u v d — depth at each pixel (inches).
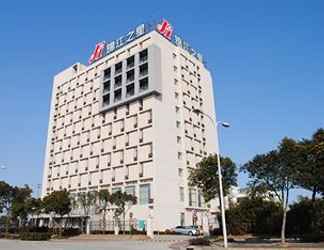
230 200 2161.7
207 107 3093.0
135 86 2650.1
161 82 2618.1
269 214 1771.7
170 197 2393.0
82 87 3257.9
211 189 1652.3
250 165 1161.4
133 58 2755.9
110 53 3058.6
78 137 3117.6
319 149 1176.8
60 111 3452.3
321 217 1402.6
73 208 2434.8
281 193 1146.0
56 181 3208.7
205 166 1675.7
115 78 2861.7
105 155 2778.1
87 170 2898.6
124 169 2581.2
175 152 2568.9
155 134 2447.1
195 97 2965.1
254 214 1807.3
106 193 2223.2
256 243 1186.6
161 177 2381.9
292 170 1113.4
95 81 3122.5
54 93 3602.4
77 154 3063.5
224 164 1656.0
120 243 1491.1
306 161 1154.7
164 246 1268.5
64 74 3540.8
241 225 1800.0
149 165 2410.2
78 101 3253.0
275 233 1704.0
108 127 2829.7
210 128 3034.0
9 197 2613.2
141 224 2304.4
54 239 1977.1
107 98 2901.1
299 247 959.0
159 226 2250.2
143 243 1464.1
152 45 2652.6
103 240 1812.3
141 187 2415.1
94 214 2559.1
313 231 1411.2
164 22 2878.9
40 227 2640.3
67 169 3122.5
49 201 2244.1
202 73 3157.0
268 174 1130.0
